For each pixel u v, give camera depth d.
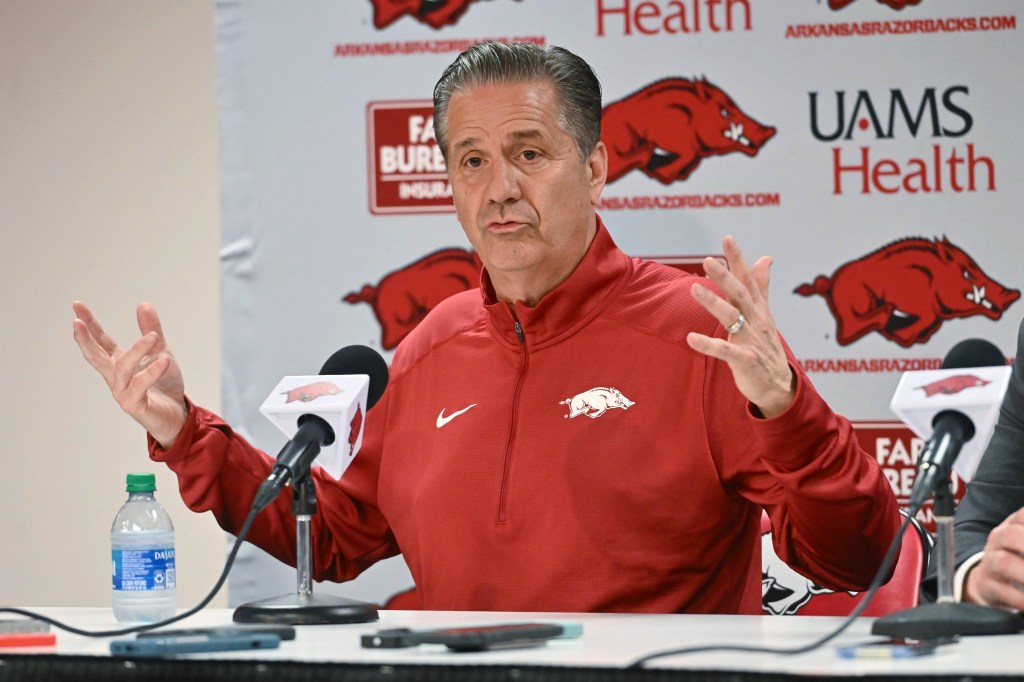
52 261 10.80
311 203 10.30
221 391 10.32
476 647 4.40
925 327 9.83
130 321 10.74
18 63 10.88
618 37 10.09
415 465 7.30
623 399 6.84
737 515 6.86
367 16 10.28
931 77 9.82
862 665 3.88
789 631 4.99
